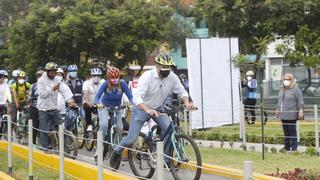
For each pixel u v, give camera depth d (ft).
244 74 90.43
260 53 89.86
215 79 82.69
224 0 95.09
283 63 120.37
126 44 112.78
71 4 116.98
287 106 60.75
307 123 82.64
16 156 60.90
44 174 49.67
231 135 71.61
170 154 39.78
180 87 41.52
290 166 49.01
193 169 38.19
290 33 91.56
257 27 94.53
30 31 114.32
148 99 41.04
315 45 85.05
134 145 43.70
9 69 130.41
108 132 49.57
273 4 89.97
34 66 114.73
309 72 101.40
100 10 114.62
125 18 112.98
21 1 207.62
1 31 184.44
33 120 60.39
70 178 46.55
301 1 88.69
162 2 180.75
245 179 23.36
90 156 56.95
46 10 114.32
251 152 59.82
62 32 109.60
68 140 52.80
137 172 43.47
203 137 74.13
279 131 74.69
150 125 46.62
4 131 71.82
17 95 71.46
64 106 63.46
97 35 109.19
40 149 56.24
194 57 81.92
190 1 192.85
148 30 114.73
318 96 98.58
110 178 40.50
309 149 58.23
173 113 41.16
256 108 87.71
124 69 120.47
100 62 116.37
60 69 66.03
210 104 82.12
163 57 39.93
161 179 29.25
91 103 58.08
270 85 102.68
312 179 40.78
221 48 83.46
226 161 52.90
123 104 51.55
